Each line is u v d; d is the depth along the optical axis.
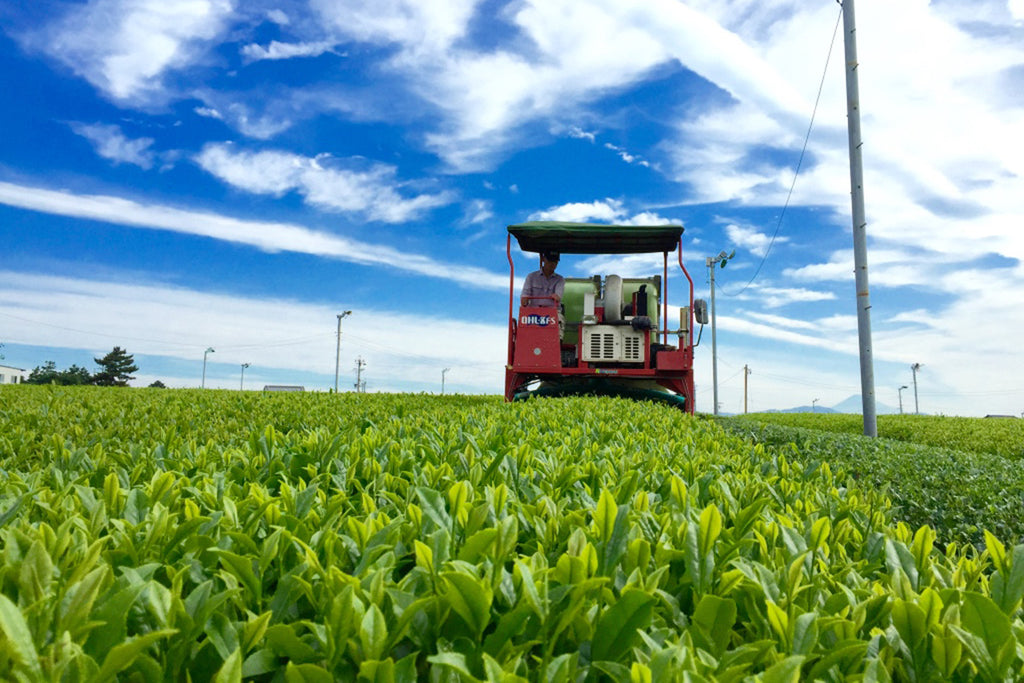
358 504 2.29
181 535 1.57
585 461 3.10
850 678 1.17
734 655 1.13
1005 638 1.19
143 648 1.04
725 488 2.38
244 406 7.70
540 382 15.72
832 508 2.34
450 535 1.68
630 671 1.02
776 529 1.87
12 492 2.08
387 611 1.25
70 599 1.07
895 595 1.44
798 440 7.77
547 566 1.48
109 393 9.96
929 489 5.16
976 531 4.28
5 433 4.51
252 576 1.33
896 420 22.23
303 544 1.48
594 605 1.28
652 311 15.59
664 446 3.96
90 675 0.92
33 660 0.90
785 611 1.34
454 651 1.17
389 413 7.36
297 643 1.11
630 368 14.14
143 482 2.52
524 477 2.55
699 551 1.52
